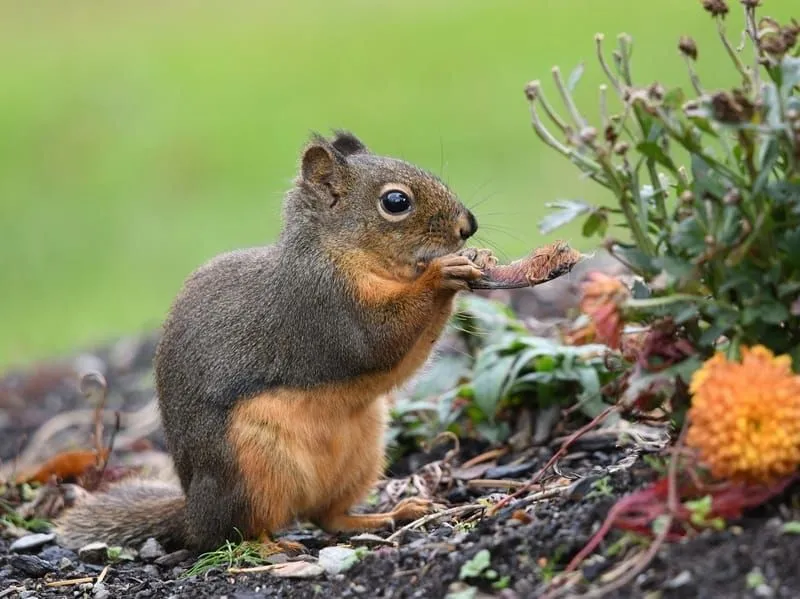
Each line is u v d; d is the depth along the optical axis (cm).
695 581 702
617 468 917
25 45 3800
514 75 2869
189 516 1072
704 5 825
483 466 1159
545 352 1151
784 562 695
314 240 1091
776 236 778
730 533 734
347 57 3250
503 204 2275
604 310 789
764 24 834
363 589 834
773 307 764
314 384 1064
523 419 1193
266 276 1097
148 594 945
